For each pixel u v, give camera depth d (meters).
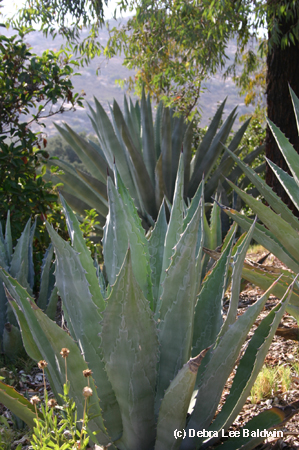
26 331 2.23
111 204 2.13
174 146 7.95
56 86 5.12
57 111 5.26
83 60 8.73
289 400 2.43
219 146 7.96
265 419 1.87
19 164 4.71
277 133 3.25
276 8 5.97
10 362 3.56
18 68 4.98
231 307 1.93
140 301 1.70
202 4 7.03
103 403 1.91
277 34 5.93
